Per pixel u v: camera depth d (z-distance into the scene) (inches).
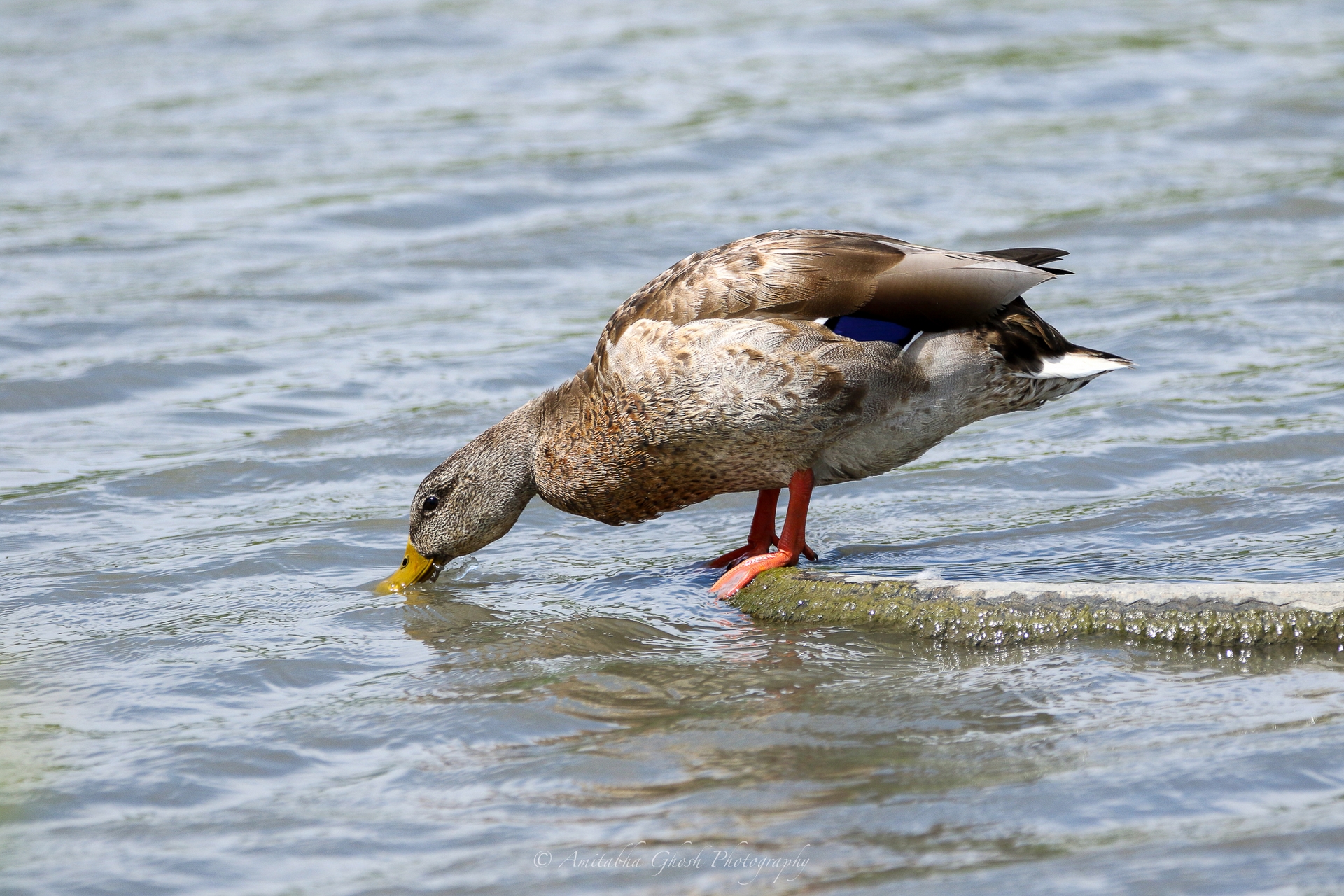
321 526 479.8
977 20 1227.9
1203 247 770.8
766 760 301.9
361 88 1075.9
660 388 411.5
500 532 455.5
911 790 285.1
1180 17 1247.5
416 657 373.4
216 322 681.0
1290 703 318.0
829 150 939.3
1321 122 964.0
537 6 1301.7
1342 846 253.3
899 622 382.9
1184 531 454.6
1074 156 916.0
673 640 383.9
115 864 266.8
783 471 422.3
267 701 343.0
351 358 640.4
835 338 400.5
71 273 738.2
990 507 491.8
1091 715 318.7
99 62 1136.2
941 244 778.8
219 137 965.2
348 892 255.9
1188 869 249.0
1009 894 245.1
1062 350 409.7
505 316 697.0
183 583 430.0
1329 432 527.8
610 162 912.3
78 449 544.1
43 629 391.5
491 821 279.7
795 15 1256.8
